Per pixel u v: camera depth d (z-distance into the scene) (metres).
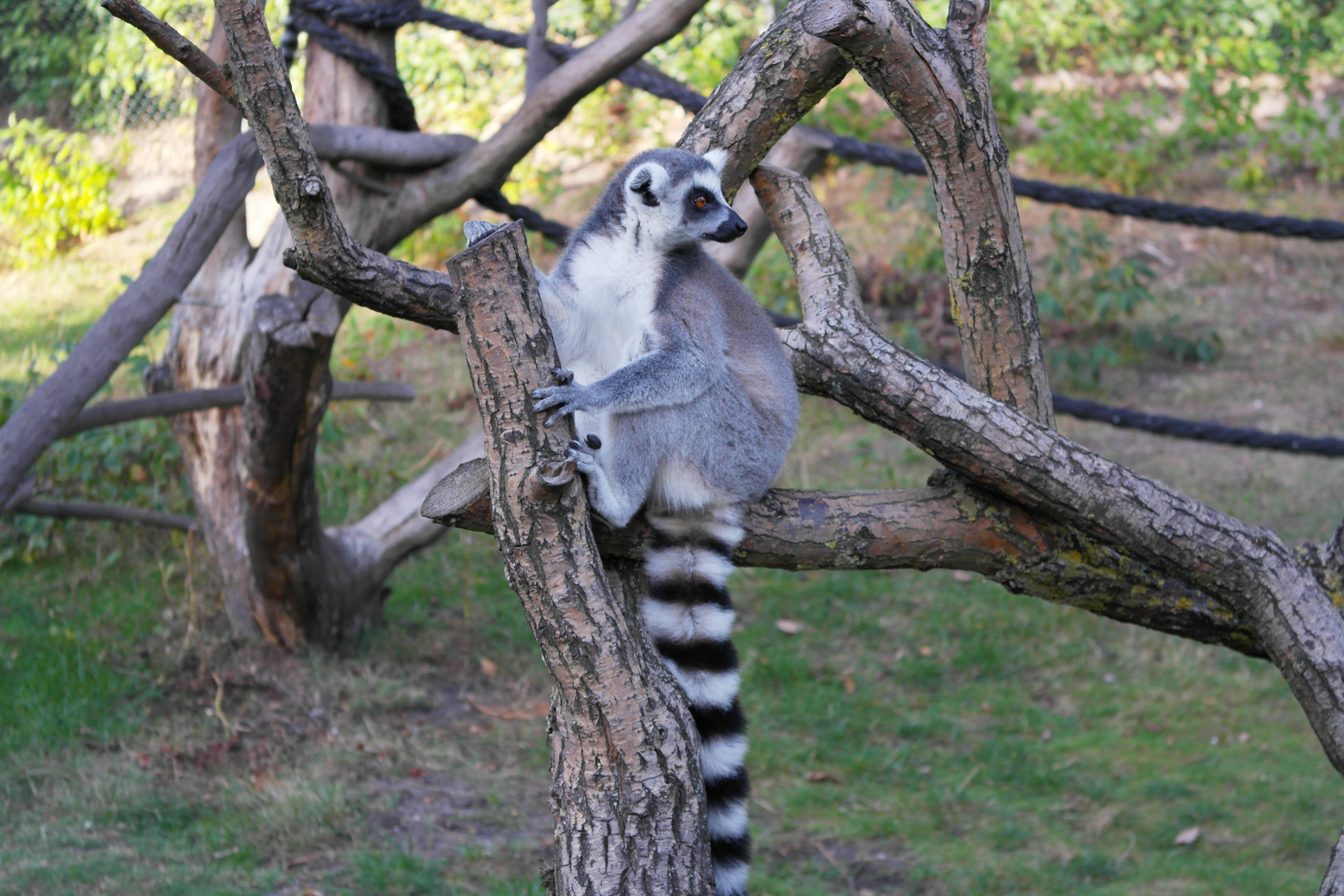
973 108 3.46
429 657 7.62
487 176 6.57
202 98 6.77
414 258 12.97
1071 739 7.04
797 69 4.24
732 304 4.20
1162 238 13.95
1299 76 14.43
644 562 3.79
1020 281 3.75
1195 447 10.24
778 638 8.14
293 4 6.51
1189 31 15.22
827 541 3.78
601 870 2.99
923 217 13.13
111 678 7.05
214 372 7.06
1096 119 14.54
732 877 3.53
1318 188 14.38
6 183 13.39
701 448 3.75
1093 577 3.86
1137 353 11.85
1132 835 6.10
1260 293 12.95
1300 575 3.54
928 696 7.52
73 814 5.84
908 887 5.62
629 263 4.16
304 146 3.21
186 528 7.66
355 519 9.02
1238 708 7.37
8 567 8.64
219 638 7.47
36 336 11.18
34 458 5.27
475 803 6.14
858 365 3.66
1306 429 10.28
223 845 5.64
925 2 13.72
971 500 3.83
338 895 5.25
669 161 4.16
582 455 3.34
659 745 3.02
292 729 6.71
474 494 3.30
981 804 6.38
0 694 6.82
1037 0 14.62
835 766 6.74
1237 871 5.72
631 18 6.15
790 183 4.36
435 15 6.77
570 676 2.98
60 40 14.02
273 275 6.92
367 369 11.27
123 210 14.05
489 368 2.85
